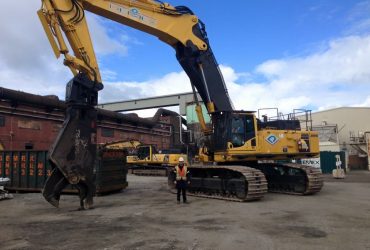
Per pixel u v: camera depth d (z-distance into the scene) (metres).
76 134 12.04
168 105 53.91
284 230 8.86
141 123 50.12
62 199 16.00
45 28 12.10
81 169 12.09
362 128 55.91
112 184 18.02
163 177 31.53
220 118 15.67
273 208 12.33
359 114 56.28
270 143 15.66
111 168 18.05
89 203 12.73
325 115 58.53
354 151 53.25
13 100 29.97
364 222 9.80
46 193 11.59
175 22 14.84
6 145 29.33
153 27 14.41
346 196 15.70
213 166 15.45
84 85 12.28
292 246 7.35
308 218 10.44
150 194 17.62
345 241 7.72
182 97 52.78
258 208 12.34
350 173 37.22
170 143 58.69
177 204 13.70
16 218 11.10
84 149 12.21
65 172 11.65
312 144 16.66
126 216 11.22
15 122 30.36
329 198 14.99
